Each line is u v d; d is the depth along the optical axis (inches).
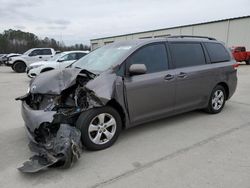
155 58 182.7
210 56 222.4
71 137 136.3
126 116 166.6
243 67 840.3
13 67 737.0
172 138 175.3
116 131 162.7
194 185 118.1
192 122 208.7
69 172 131.0
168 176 126.1
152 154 150.9
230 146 161.2
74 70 162.1
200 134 182.4
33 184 121.0
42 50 765.3
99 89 150.0
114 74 160.6
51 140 139.3
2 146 165.0
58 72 166.2
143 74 172.6
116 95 157.3
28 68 511.2
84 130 147.8
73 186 119.2
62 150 129.0
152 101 178.2
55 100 148.9
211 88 221.8
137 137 177.2
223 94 236.8
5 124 211.6
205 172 129.3
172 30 1492.4
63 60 495.8
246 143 165.9
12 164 140.5
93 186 119.0
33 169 125.6
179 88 193.5
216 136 178.4
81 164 139.3
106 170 132.9
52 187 118.5
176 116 224.5
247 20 1097.4
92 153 152.5
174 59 193.3
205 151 154.0
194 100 209.6
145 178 124.8
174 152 153.2
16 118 229.3
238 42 1147.3
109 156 148.6
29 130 155.4
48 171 132.1
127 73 165.5
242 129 192.4
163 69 184.9
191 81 201.3
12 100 311.9
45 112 144.7
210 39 233.1
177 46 199.2
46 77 163.2
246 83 439.8
